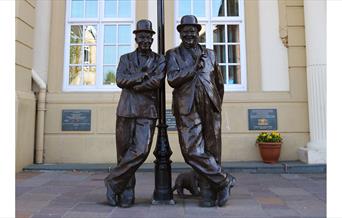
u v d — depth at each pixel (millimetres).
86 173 7547
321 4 8039
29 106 8023
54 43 8734
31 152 8164
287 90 8672
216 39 9039
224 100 8539
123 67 4684
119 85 4629
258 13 8844
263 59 8773
